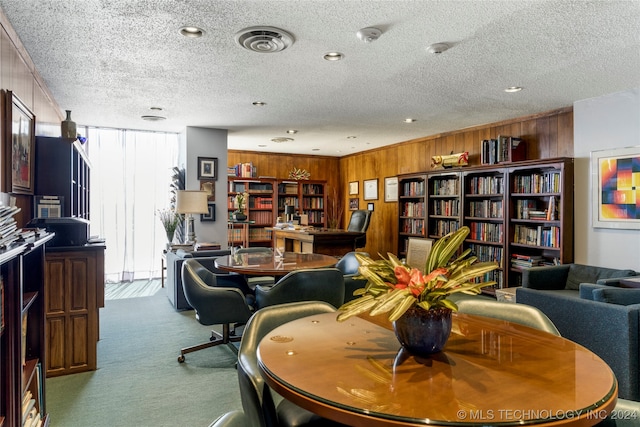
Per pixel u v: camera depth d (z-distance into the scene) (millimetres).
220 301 2900
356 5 2211
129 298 5195
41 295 2162
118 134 6094
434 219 6172
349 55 2949
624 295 2592
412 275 1202
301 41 2695
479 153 5680
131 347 3414
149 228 6312
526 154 5031
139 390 2607
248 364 1278
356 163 8609
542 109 4660
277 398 1575
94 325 2945
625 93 3893
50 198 3195
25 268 2133
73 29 2506
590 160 4184
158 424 2197
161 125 5668
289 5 2211
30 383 2045
